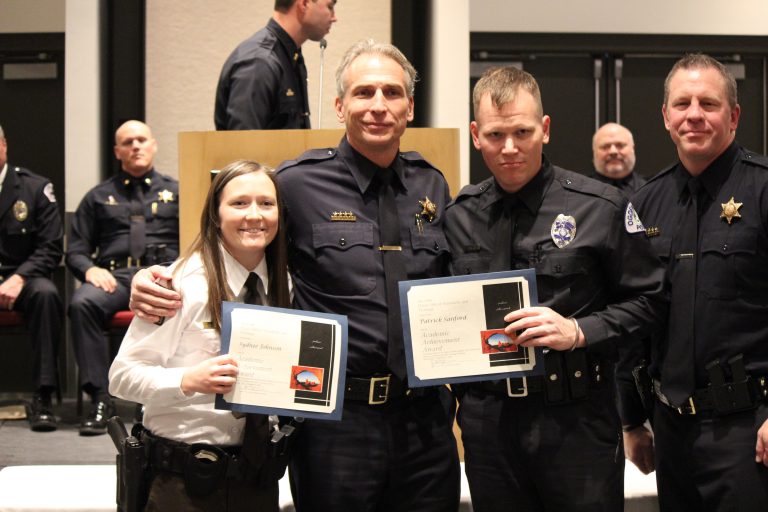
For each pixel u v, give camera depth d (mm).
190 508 1988
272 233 2068
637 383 2527
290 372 1984
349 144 2236
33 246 4695
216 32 5207
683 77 2324
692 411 2283
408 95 2217
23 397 5309
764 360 2246
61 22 5602
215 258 2055
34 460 3600
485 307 2068
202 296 2027
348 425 2102
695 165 2346
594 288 2150
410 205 2238
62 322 4516
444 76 4867
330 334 2020
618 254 2133
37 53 5637
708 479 2262
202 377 1908
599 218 2131
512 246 2168
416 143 2885
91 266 4574
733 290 2256
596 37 6234
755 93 6324
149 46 5211
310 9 3424
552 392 2092
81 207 4746
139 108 5234
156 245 4668
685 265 2322
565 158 6312
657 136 6336
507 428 2129
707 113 2281
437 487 2156
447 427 2213
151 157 4770
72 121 5094
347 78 2186
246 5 5203
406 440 2127
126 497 2033
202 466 1977
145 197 4758
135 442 2045
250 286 2111
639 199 2494
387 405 2123
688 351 2283
